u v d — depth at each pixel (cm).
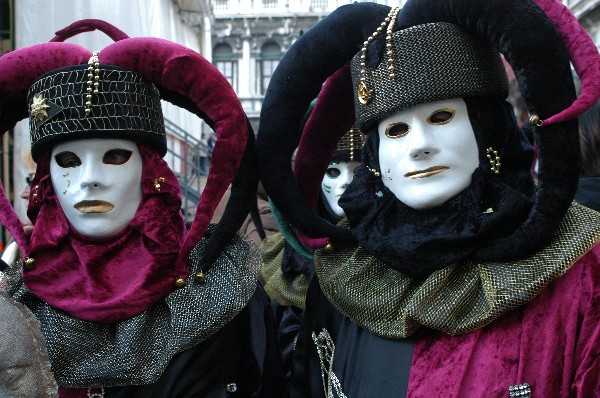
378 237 119
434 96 111
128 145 123
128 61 123
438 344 111
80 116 117
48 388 93
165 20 727
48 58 123
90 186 119
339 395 124
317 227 134
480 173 113
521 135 118
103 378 115
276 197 136
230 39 2062
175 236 128
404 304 117
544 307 104
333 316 136
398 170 116
